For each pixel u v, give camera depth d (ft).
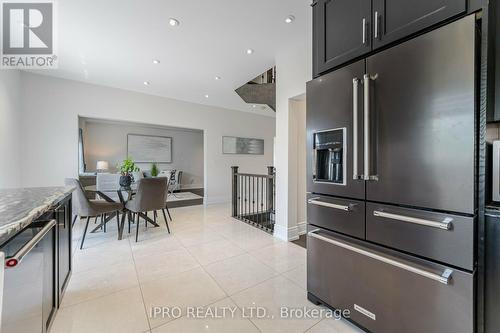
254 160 23.15
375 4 4.44
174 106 17.92
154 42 9.34
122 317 5.13
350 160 4.85
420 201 3.79
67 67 11.86
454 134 3.43
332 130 5.21
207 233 11.27
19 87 12.03
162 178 10.89
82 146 20.15
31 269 3.55
